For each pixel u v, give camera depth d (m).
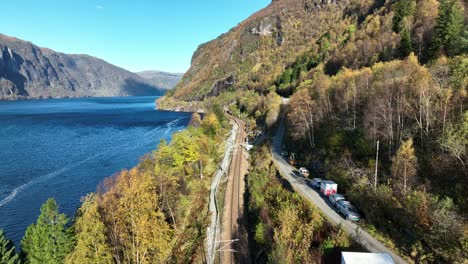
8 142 133.62
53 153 113.69
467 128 35.34
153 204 45.16
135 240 41.22
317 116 70.00
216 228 48.84
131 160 103.25
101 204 47.50
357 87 63.66
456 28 62.03
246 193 60.84
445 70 47.03
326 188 47.44
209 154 88.88
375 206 38.75
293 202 45.94
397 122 47.19
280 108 111.06
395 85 49.88
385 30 103.62
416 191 34.88
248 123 136.00
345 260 27.36
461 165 34.53
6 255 38.88
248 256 41.16
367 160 47.75
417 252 31.08
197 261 42.62
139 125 188.38
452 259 28.11
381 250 32.81
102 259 37.59
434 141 39.97
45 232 41.00
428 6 88.00
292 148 74.50
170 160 69.38
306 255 34.06
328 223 38.59
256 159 78.75
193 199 61.88
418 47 74.62
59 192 74.81
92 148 122.25
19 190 76.25
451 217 29.62
